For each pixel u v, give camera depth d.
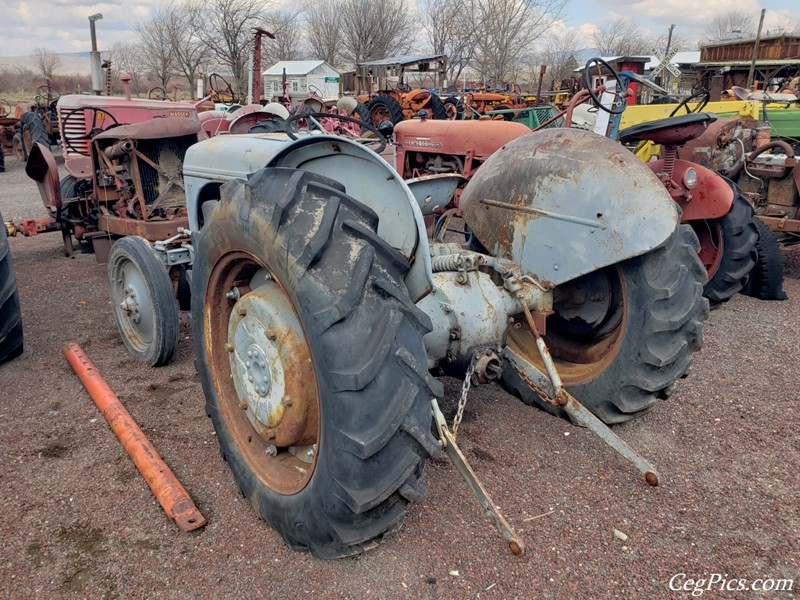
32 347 4.11
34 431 3.03
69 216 6.30
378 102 13.05
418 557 2.19
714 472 2.71
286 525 2.14
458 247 2.81
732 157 5.94
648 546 2.26
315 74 32.78
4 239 3.78
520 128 5.93
